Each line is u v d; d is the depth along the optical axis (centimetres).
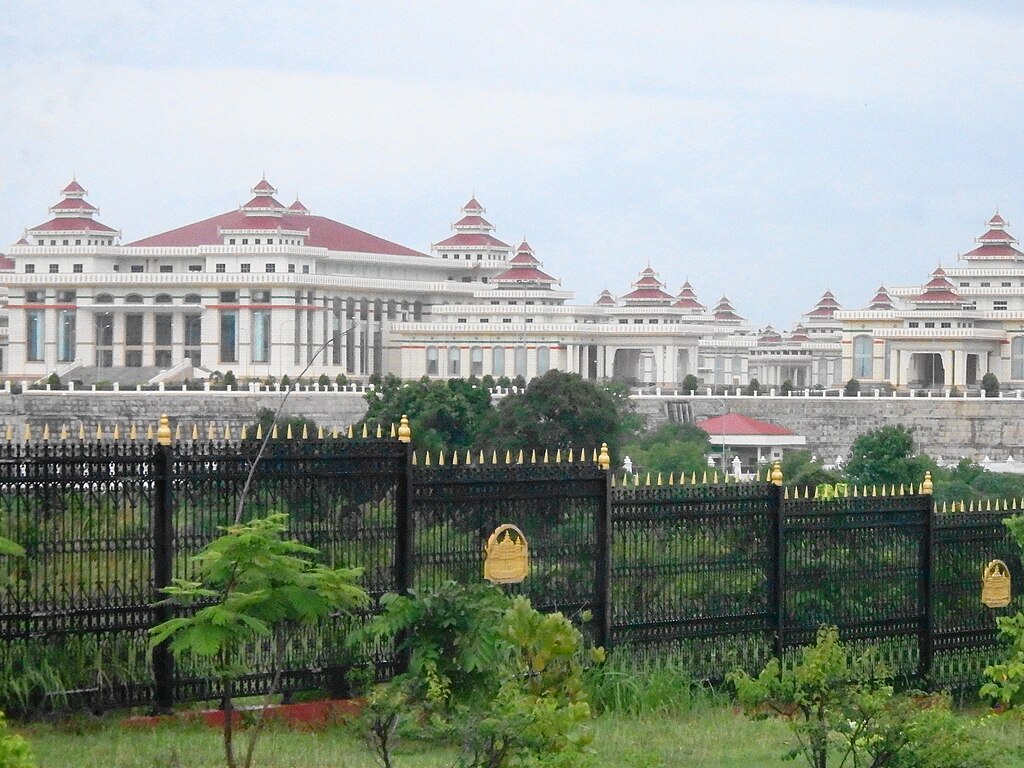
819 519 5016
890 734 3831
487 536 4456
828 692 4003
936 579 5294
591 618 4569
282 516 3806
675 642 4744
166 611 4072
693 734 4334
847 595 5069
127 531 4059
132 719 4069
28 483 3959
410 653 4228
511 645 4059
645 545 4706
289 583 3706
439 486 4384
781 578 4903
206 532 4141
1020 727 4862
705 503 4806
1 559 3981
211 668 4084
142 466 4069
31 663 4012
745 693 4206
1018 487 14712
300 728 4141
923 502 5247
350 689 4309
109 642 4091
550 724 3616
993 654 5388
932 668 5228
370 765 3819
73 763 3716
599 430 14425
